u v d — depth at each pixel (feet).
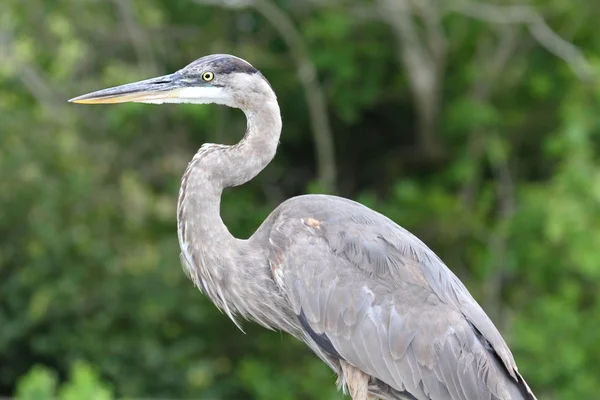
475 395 20.98
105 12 52.06
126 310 49.67
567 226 44.78
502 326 51.19
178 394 50.03
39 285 49.44
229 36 54.34
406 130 58.85
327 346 21.53
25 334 50.55
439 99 55.11
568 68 51.78
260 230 22.59
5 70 47.34
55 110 49.93
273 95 22.76
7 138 48.42
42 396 35.19
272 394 48.60
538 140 56.80
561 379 47.03
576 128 46.37
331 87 54.29
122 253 50.16
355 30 53.31
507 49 54.03
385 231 22.02
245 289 22.04
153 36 53.01
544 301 48.11
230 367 51.93
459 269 53.21
